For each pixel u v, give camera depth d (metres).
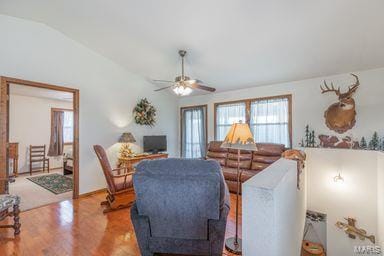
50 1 2.89
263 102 4.78
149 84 5.41
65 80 3.72
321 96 4.02
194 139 6.02
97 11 3.05
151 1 2.71
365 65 3.46
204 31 3.16
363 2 2.29
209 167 1.66
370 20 2.52
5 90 3.00
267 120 4.71
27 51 3.26
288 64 3.76
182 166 1.67
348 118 3.63
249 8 2.60
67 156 5.68
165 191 1.66
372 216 3.11
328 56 3.36
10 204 2.37
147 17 3.02
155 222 1.77
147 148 5.09
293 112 4.34
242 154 4.42
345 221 3.33
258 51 3.49
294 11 2.54
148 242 1.83
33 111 6.14
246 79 4.59
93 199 3.71
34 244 2.23
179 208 1.69
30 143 6.05
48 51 3.50
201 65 4.22
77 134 3.86
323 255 3.21
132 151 4.91
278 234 1.19
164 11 2.85
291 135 4.34
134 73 5.00
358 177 3.23
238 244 2.16
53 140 6.52
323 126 3.98
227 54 3.71
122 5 2.85
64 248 2.16
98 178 4.17
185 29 3.17
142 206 1.74
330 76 3.93
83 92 3.98
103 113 4.33
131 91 4.93
